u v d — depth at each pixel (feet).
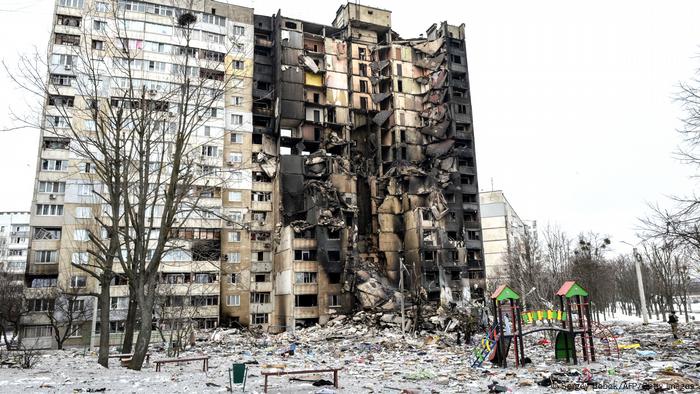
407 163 215.72
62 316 153.28
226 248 182.60
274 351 102.58
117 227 65.16
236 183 187.83
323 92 217.15
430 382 51.62
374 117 221.25
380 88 231.71
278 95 203.10
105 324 67.15
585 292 67.67
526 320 73.46
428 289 197.26
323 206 192.65
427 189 211.20
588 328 67.56
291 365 70.95
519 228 322.96
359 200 213.87
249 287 182.60
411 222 206.28
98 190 162.30
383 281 195.31
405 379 53.93
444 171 219.00
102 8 170.19
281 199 193.67
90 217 157.48
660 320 201.57
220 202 179.22
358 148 221.25
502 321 66.23
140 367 61.05
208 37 193.57
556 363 65.72
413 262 202.69
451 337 122.93
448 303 187.11
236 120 196.03
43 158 162.40
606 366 60.85
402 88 226.58
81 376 53.11
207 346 123.75
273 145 206.59
